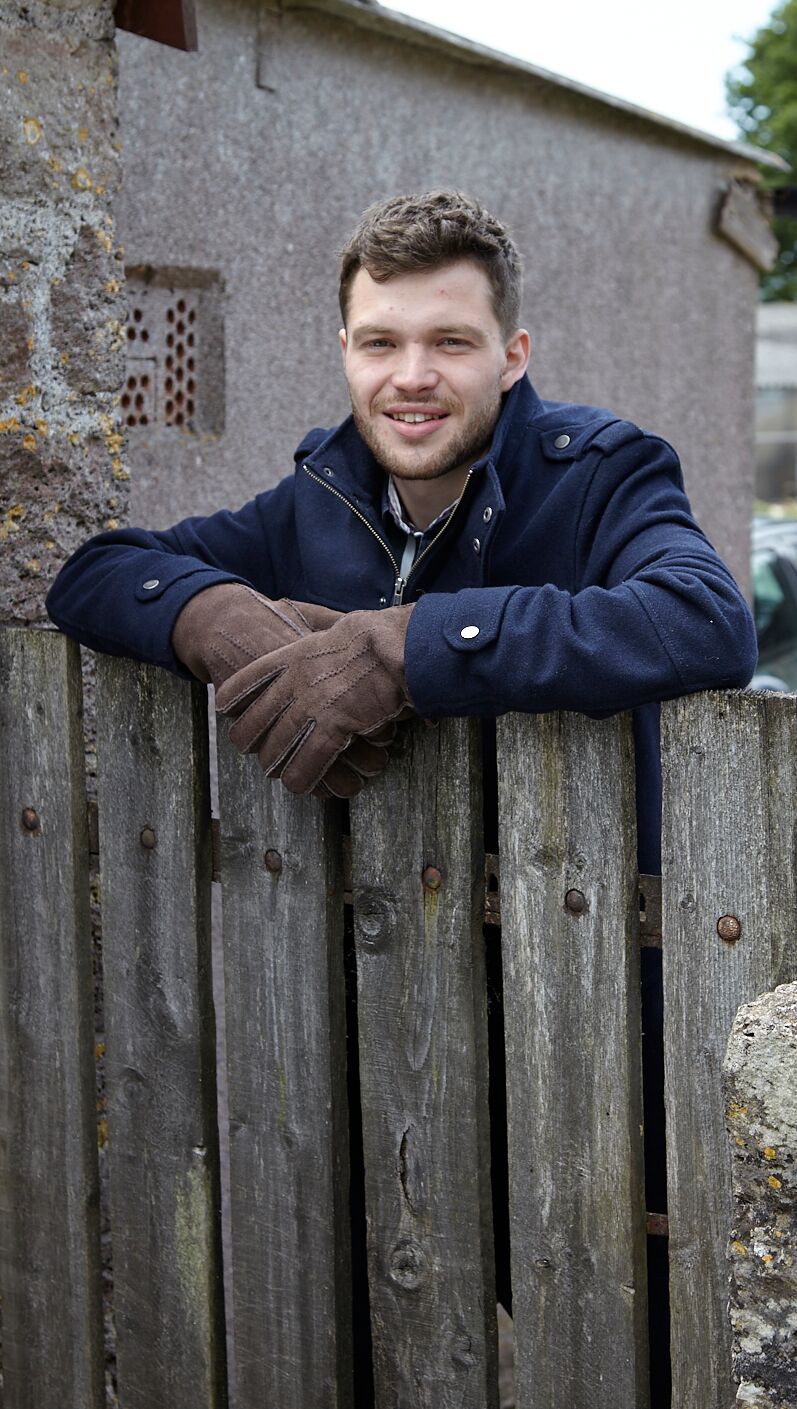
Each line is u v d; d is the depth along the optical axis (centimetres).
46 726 199
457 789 166
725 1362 157
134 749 191
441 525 188
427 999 172
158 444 333
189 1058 193
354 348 181
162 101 324
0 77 199
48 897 203
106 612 184
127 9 219
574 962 162
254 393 362
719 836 150
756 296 596
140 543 197
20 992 209
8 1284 217
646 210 514
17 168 204
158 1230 200
